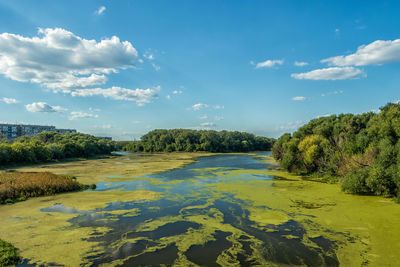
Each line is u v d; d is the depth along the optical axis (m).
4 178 29.44
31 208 22.08
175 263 12.76
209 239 15.70
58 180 29.73
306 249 14.20
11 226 17.66
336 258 13.10
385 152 26.88
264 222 18.59
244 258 13.27
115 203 23.95
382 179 24.84
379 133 33.81
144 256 13.51
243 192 28.58
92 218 19.53
